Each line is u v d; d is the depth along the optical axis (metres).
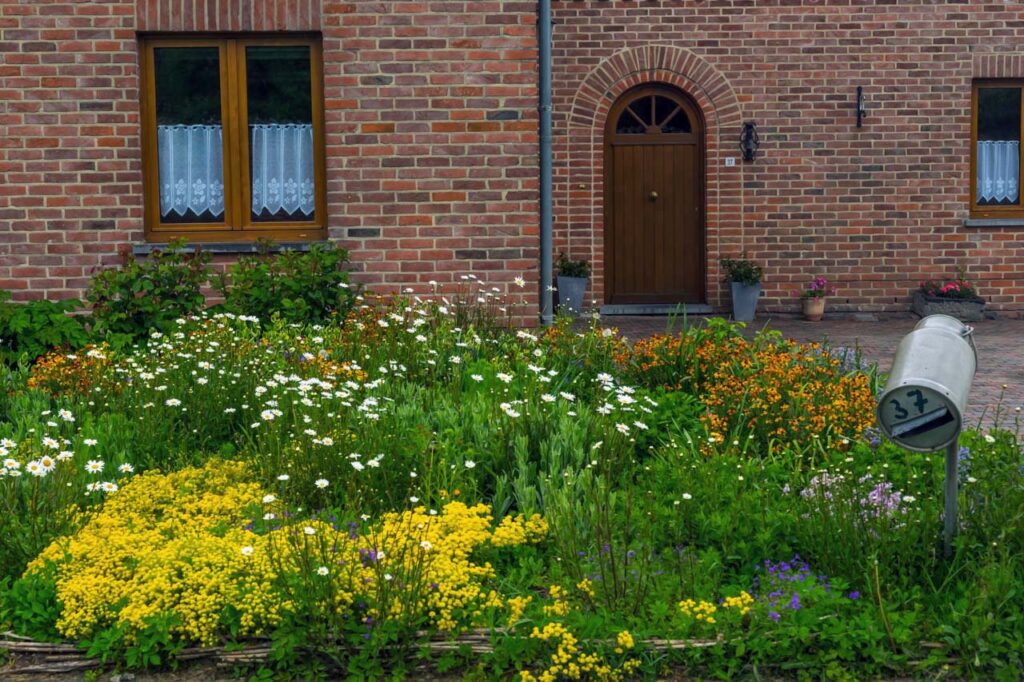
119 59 10.34
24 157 10.35
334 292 9.85
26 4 10.26
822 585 4.71
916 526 5.02
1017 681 4.26
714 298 15.89
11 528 5.11
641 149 16.00
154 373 7.39
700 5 15.58
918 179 15.84
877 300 15.92
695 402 7.60
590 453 6.14
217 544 4.93
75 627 4.51
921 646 4.45
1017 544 4.85
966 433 6.20
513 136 10.44
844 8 15.62
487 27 10.38
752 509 5.39
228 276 10.57
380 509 5.78
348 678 4.33
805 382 7.49
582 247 15.77
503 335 9.35
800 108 15.72
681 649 4.40
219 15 10.37
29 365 8.69
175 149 10.74
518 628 4.50
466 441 6.49
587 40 15.59
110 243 10.44
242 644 4.48
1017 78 15.92
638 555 4.95
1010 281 15.97
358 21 10.37
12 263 10.39
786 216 15.84
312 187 10.85
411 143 10.44
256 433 6.89
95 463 5.65
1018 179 16.09
